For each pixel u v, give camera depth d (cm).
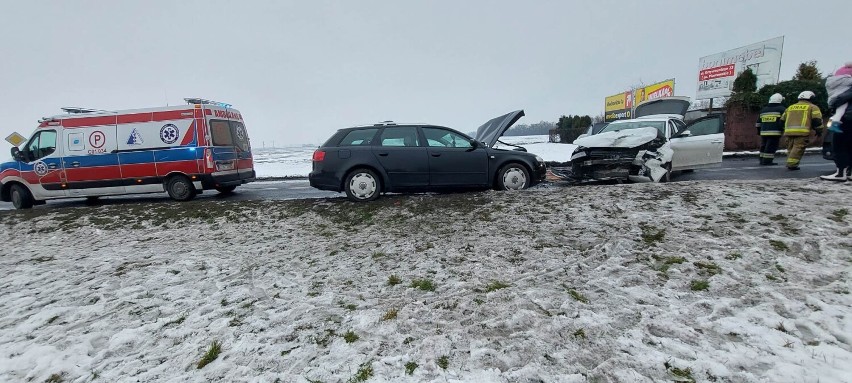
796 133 891
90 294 372
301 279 385
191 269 429
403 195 742
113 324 310
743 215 471
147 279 405
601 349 243
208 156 870
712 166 898
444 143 719
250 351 260
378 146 702
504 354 242
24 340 292
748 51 1684
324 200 730
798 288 304
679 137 870
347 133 719
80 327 308
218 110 920
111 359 261
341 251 465
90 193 880
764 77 1636
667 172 782
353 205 671
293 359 249
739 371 217
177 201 874
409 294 337
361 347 258
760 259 358
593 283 335
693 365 223
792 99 1522
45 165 875
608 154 773
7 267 477
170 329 296
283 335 278
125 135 869
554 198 617
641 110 1509
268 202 734
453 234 495
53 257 511
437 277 370
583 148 803
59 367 254
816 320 261
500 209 582
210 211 693
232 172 938
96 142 870
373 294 342
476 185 729
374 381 223
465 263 400
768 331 253
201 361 251
